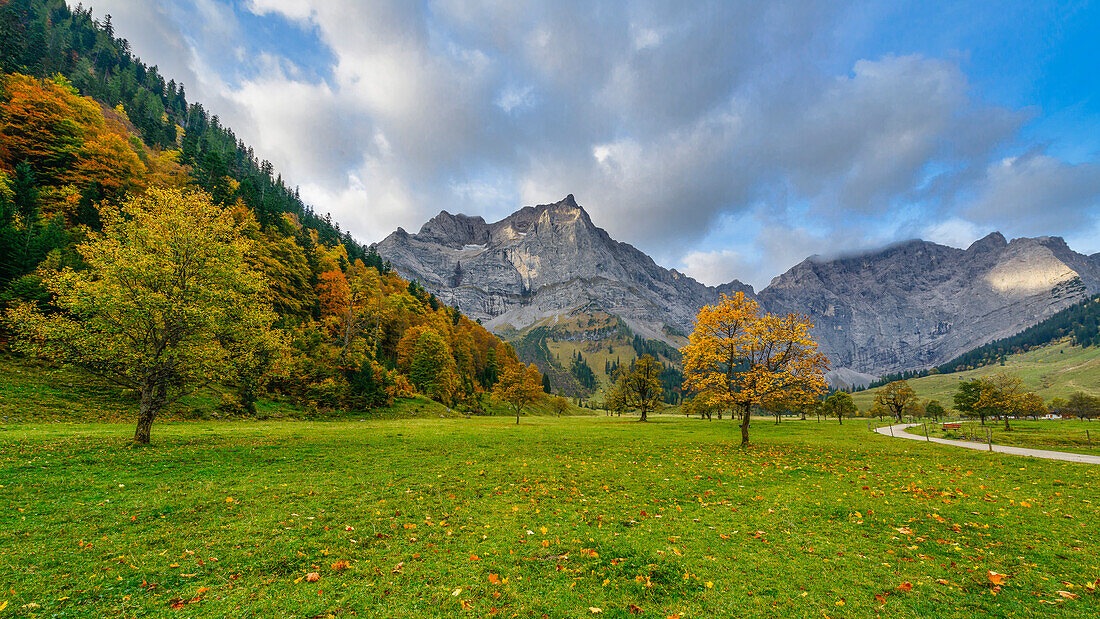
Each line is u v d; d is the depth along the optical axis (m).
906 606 7.84
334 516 12.59
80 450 19.59
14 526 10.53
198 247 24.25
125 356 22.72
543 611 7.64
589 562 9.73
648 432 45.16
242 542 10.35
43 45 118.50
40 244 45.78
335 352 67.44
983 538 11.51
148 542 10.13
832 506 14.78
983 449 32.69
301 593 7.98
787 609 7.76
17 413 31.56
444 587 8.39
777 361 35.03
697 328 37.16
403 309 113.38
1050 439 42.22
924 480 19.58
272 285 78.00
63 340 22.55
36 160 69.50
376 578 8.73
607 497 15.84
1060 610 7.57
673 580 8.88
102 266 22.34
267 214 100.69
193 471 17.31
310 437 28.25
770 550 10.59
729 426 61.91
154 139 125.31
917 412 140.75
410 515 13.01
